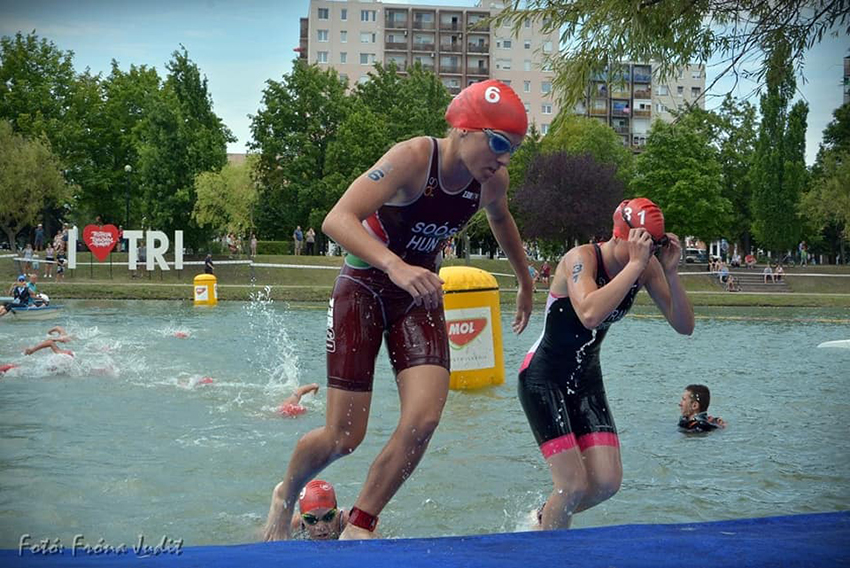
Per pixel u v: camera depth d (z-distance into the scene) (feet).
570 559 7.13
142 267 143.64
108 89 182.70
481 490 19.47
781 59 26.07
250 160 192.75
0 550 8.00
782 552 7.39
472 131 12.40
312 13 340.18
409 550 7.60
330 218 12.18
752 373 43.47
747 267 202.59
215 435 24.89
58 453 22.04
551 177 181.57
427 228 13.21
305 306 100.73
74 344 50.55
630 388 37.50
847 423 28.89
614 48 25.14
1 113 164.66
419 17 348.38
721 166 203.51
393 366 13.61
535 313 89.86
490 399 32.71
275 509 14.37
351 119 190.90
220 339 55.98
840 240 242.37
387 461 12.85
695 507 18.37
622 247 15.71
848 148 181.47
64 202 170.50
